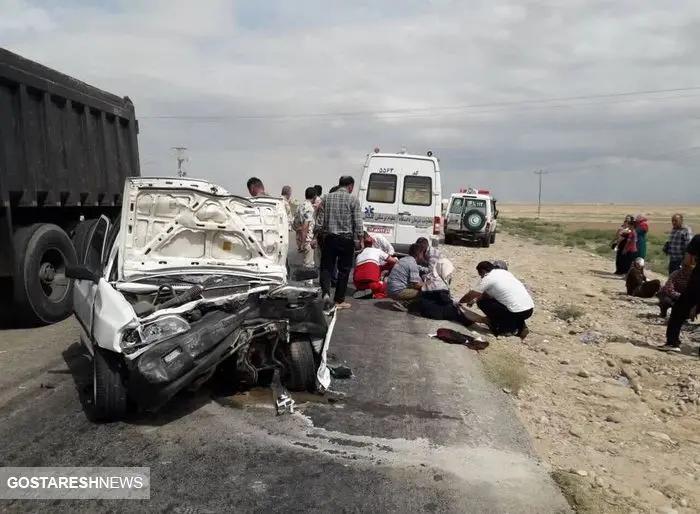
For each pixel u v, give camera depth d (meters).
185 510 3.66
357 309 9.76
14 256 7.61
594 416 6.01
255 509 3.70
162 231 5.87
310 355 5.55
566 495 4.14
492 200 28.36
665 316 11.05
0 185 7.28
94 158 9.99
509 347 8.34
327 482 4.07
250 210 6.23
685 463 5.03
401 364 6.83
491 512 3.83
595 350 8.66
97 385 4.74
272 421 5.00
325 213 9.23
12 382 5.85
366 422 5.11
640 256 17.00
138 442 4.55
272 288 5.46
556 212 138.38
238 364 5.20
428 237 13.09
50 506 3.67
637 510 4.07
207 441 4.60
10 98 7.55
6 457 4.27
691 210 160.88
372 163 13.23
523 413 5.81
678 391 6.93
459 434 4.98
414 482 4.14
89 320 5.45
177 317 4.82
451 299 9.56
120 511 3.64
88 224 9.85
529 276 17.05
